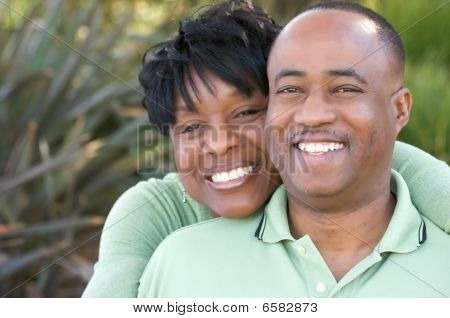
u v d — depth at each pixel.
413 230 2.09
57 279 4.02
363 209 2.10
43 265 4.02
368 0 5.55
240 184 2.31
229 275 2.15
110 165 4.66
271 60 2.13
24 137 4.50
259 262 2.14
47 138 4.78
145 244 2.54
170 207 2.64
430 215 2.22
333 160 2.01
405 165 2.41
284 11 6.20
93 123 4.91
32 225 4.14
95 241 4.51
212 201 2.38
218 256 2.18
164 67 2.45
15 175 4.33
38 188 4.40
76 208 4.56
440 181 2.26
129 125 4.65
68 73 4.79
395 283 2.03
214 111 2.37
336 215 2.11
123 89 4.92
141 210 2.60
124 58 5.11
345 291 2.05
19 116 4.71
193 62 2.37
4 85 4.79
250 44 2.40
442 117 4.82
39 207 4.38
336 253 2.14
